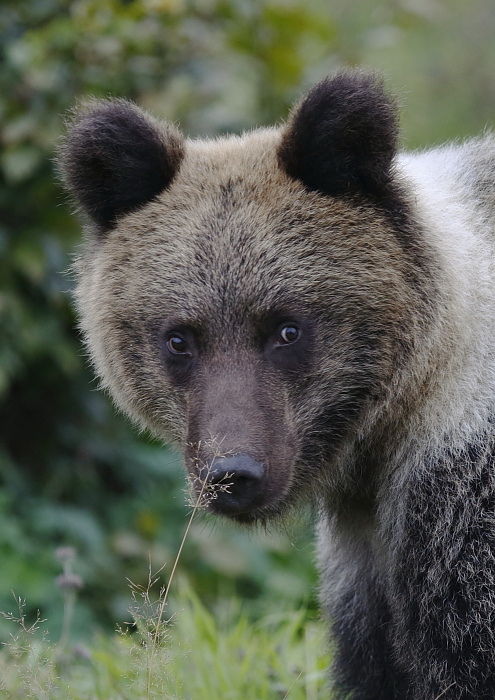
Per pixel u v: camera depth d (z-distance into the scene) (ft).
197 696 35.27
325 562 36.32
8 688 32.04
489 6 107.14
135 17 55.42
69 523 53.01
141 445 58.75
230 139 35.42
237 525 35.14
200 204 31.78
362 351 30.73
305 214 30.94
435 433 30.37
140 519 54.65
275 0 58.18
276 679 37.55
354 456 32.09
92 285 34.24
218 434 29.09
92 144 33.17
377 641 34.50
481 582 29.50
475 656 29.55
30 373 57.00
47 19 56.34
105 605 51.16
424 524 30.17
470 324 30.86
